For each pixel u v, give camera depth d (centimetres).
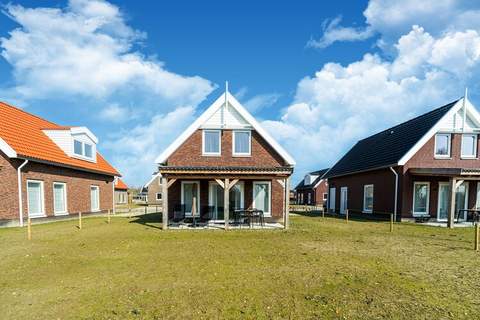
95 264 754
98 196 2338
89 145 2250
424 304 508
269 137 1641
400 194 1855
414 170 1786
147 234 1226
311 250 918
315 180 4638
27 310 486
